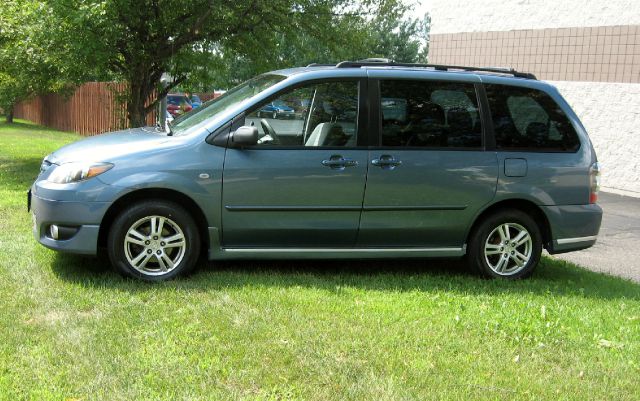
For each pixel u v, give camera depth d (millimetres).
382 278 5773
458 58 15664
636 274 6926
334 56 11312
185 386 3477
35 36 9039
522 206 6113
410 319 4664
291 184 5410
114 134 5953
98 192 5062
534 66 14078
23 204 8008
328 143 5520
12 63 10633
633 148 12594
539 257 6117
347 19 11047
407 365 3893
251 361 3809
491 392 3645
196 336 4125
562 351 4316
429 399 3502
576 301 5461
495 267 6062
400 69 5859
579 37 13234
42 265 5477
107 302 4672
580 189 6086
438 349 4172
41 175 5355
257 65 11133
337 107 5586
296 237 5535
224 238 5414
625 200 11648
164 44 10273
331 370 3750
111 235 5145
